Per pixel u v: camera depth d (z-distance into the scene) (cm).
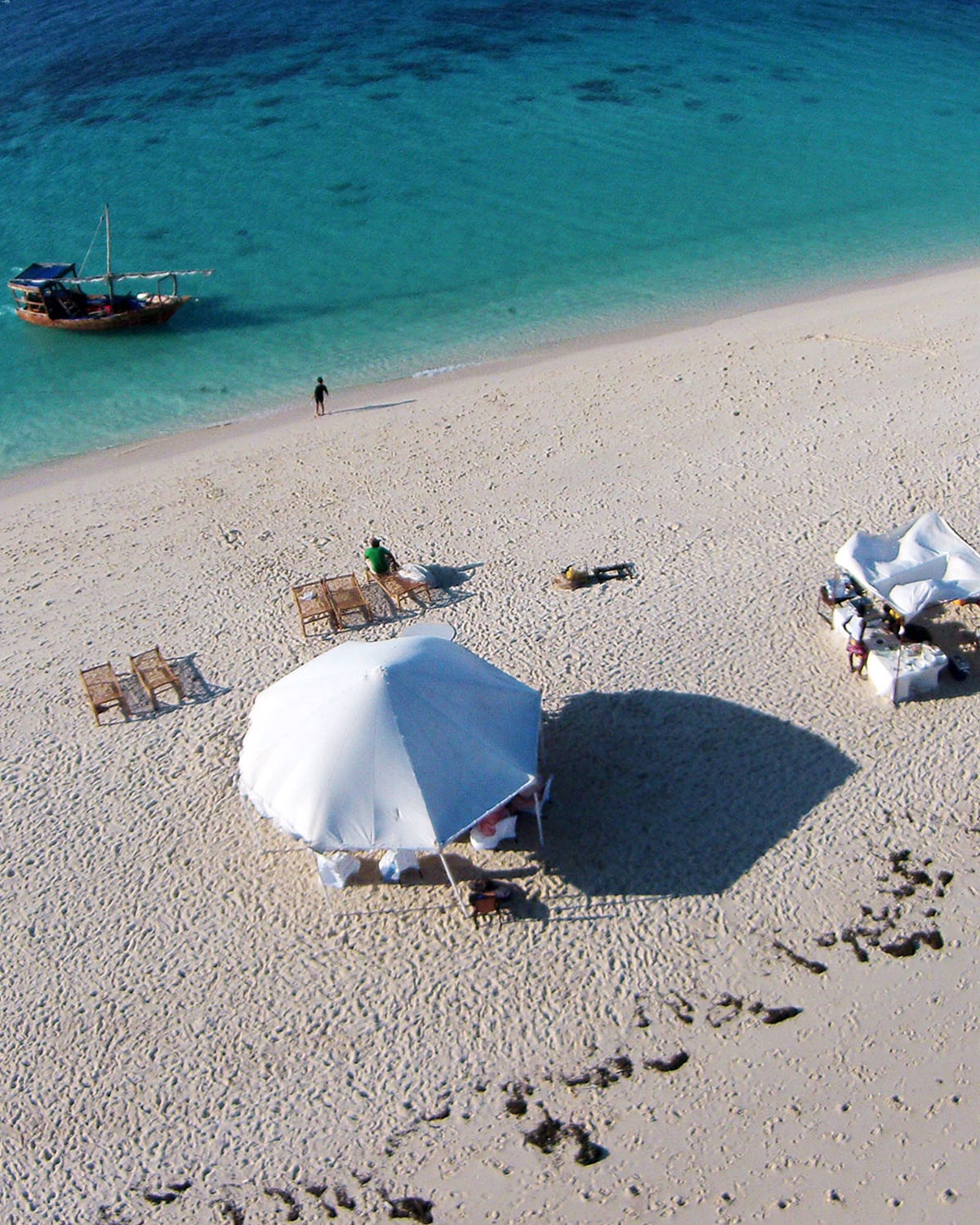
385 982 1652
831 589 2244
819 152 5362
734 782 1903
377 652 1847
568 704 2089
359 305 4194
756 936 1661
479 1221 1377
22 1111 1542
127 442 3406
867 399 3114
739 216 4775
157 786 2019
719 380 3338
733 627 2245
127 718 2184
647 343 3744
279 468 3088
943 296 3862
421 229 4734
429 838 1652
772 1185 1385
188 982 1684
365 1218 1391
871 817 1822
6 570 2711
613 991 1608
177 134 5812
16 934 1780
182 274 4353
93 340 4047
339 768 1703
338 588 2441
